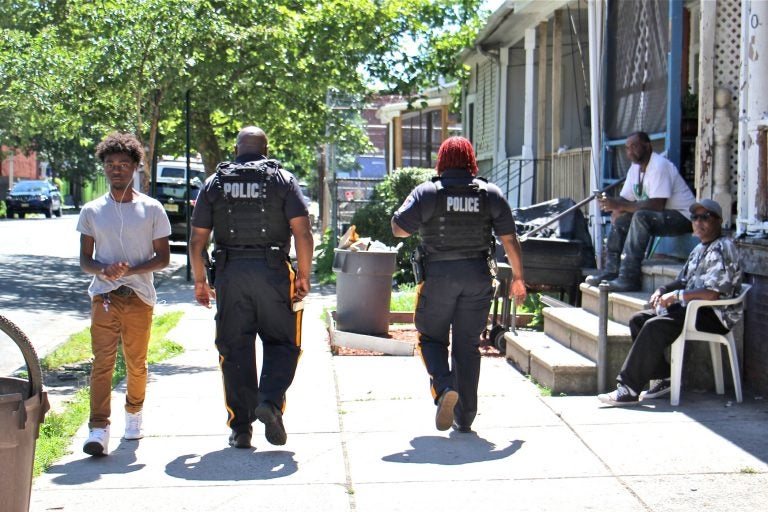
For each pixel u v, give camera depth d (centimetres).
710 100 854
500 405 679
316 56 1689
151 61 1089
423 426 625
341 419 645
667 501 477
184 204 2234
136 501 480
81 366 876
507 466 536
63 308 1312
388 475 522
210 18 1186
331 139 1917
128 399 589
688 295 656
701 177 858
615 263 886
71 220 4053
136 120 1201
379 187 1678
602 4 1173
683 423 621
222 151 2062
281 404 543
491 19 1725
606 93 1157
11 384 420
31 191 4344
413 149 3203
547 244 963
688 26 1312
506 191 1795
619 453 557
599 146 1170
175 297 1405
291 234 571
